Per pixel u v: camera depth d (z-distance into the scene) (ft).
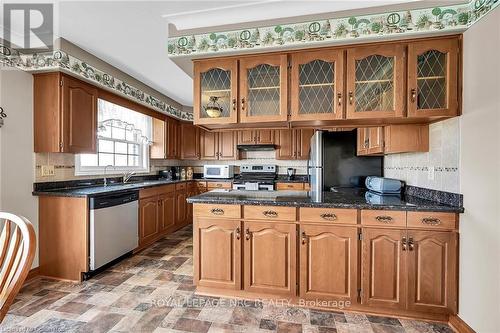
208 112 7.34
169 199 13.58
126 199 9.95
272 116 6.99
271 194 8.16
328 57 6.62
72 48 8.21
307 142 15.79
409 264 6.07
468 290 5.58
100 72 9.34
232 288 7.02
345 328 5.84
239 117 7.18
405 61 6.28
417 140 7.29
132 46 8.33
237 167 17.72
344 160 11.08
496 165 4.92
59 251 8.36
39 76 8.26
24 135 8.08
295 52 6.80
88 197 8.29
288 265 6.70
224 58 7.20
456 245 5.88
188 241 12.41
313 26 6.40
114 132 12.49
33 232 3.13
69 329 5.76
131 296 7.22
